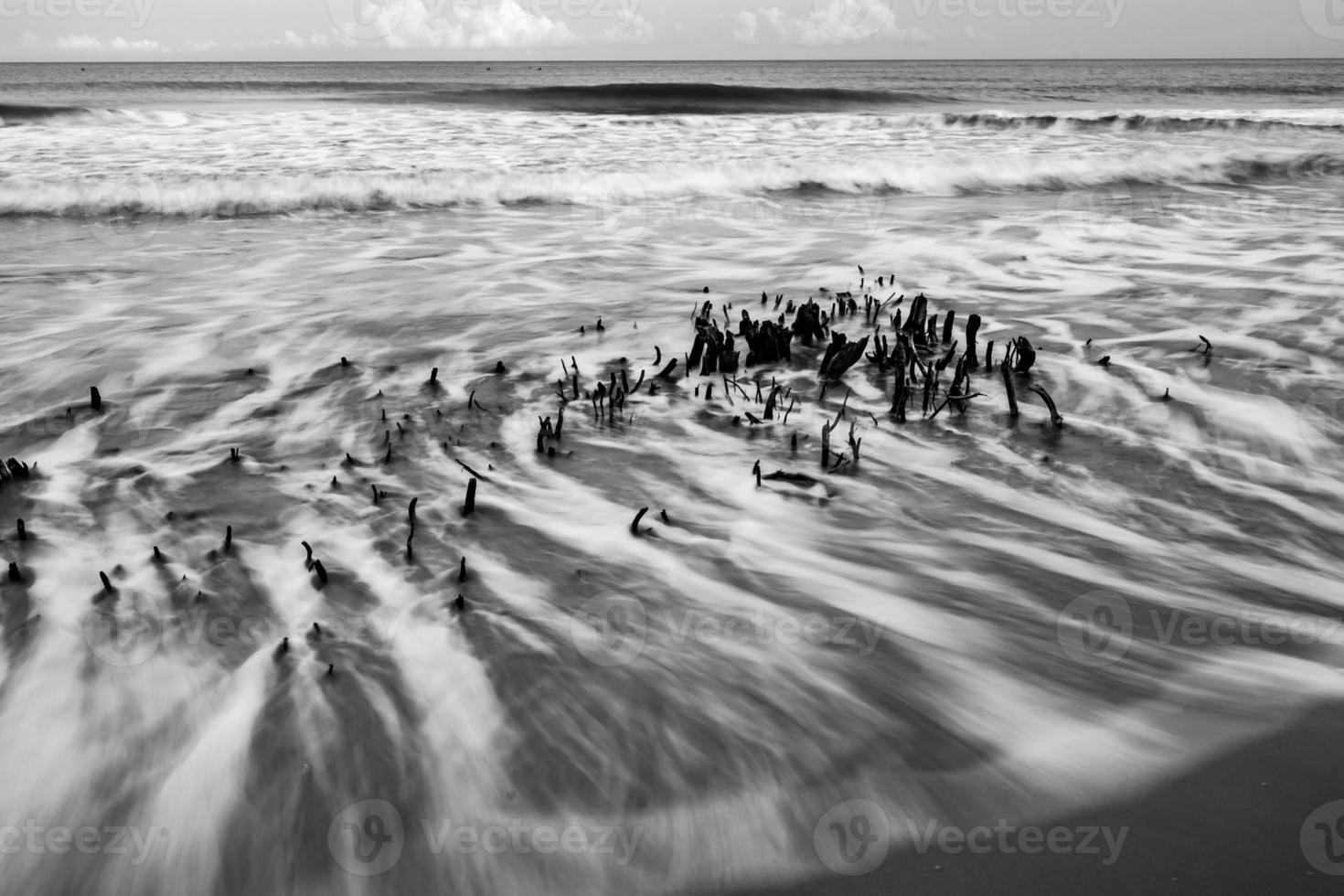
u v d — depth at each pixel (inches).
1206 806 81.5
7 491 134.3
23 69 4099.4
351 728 86.4
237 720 86.8
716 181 469.1
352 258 308.5
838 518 131.3
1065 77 2247.8
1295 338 211.0
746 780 82.8
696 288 267.4
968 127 747.4
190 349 206.1
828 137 649.6
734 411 171.3
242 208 398.0
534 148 555.5
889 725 90.3
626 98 944.3
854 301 235.6
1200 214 392.5
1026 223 373.7
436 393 179.9
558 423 156.3
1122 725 91.0
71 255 307.0
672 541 123.9
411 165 474.3
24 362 196.2
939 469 147.6
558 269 293.1
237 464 146.0
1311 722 91.4
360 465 146.2
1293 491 141.5
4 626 100.3
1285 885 73.6
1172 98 1201.4
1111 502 137.4
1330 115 776.3
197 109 791.1
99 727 85.9
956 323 228.4
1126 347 207.0
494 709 89.7
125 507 130.0
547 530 125.8
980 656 101.0
